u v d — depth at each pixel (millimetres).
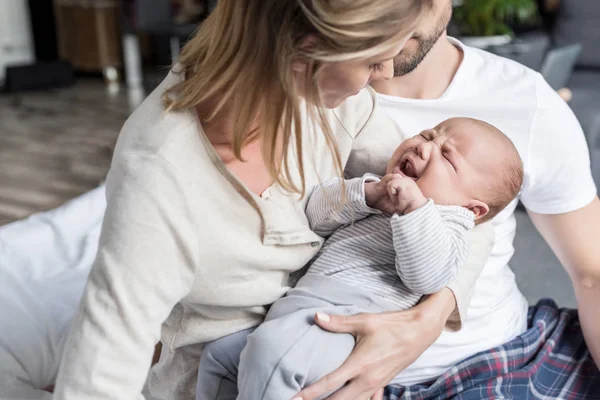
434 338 1024
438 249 964
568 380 1236
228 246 884
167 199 811
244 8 779
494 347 1196
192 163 849
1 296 1446
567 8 3521
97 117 4688
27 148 4016
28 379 1365
